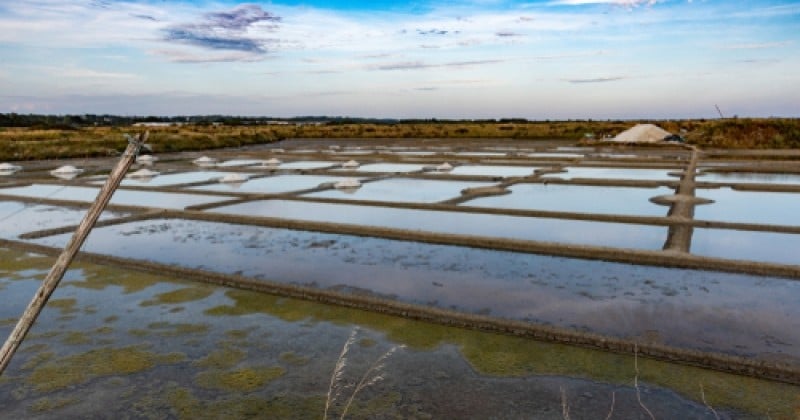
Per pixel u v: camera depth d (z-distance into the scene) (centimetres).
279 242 740
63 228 812
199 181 1380
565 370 376
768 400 334
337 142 3431
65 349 416
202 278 580
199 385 362
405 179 1426
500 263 630
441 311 466
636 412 322
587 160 1823
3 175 1544
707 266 596
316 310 495
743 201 1037
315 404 336
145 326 460
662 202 1013
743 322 447
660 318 458
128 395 350
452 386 356
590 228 809
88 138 2642
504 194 1145
